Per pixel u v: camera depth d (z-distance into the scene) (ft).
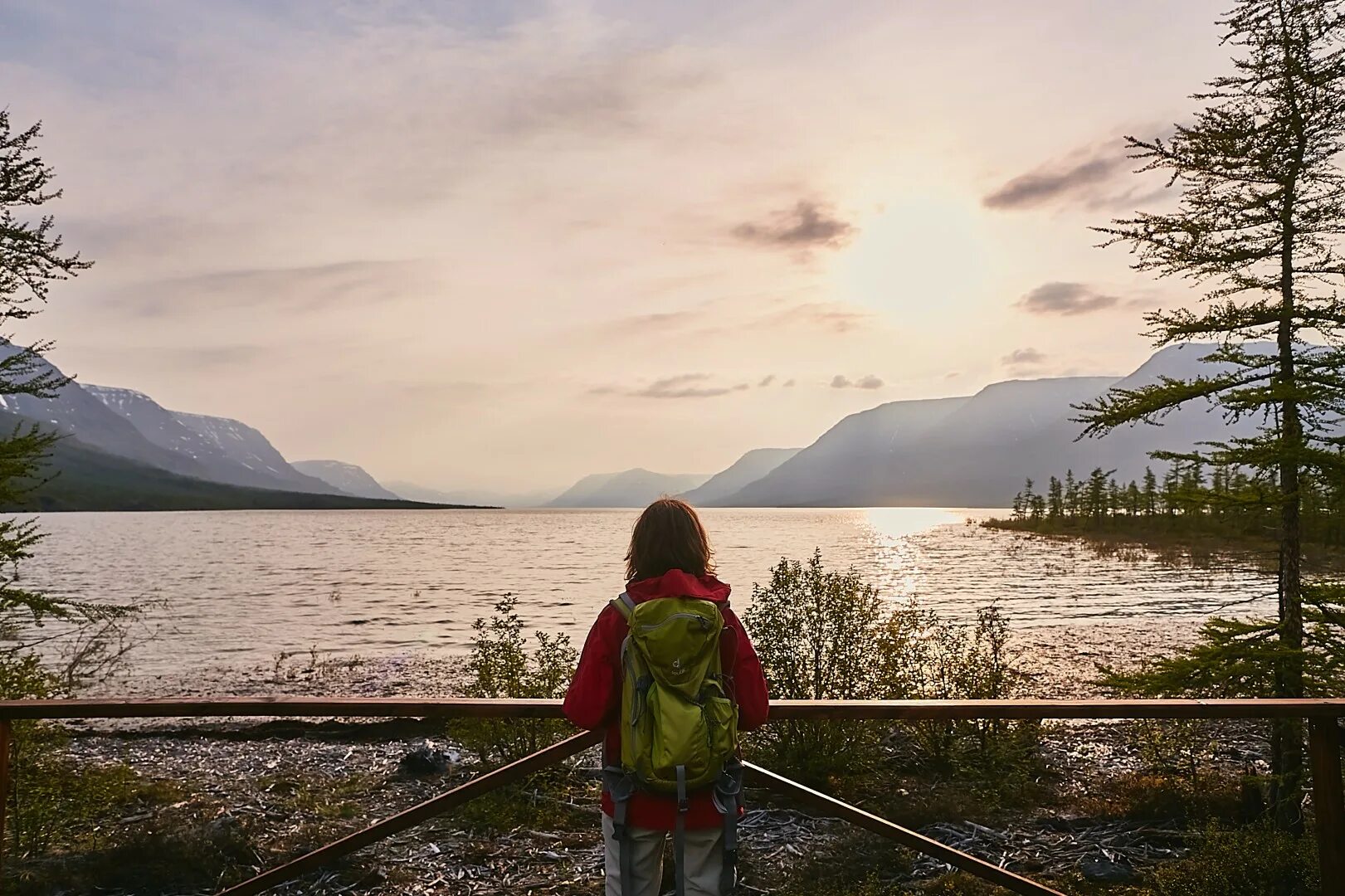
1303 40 28.07
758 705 9.96
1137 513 309.42
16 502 29.30
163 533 399.24
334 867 24.63
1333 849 11.32
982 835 27.14
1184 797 30.19
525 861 25.13
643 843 9.79
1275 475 29.01
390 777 34.76
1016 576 159.53
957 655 39.55
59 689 31.58
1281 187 27.96
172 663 70.69
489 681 34.58
